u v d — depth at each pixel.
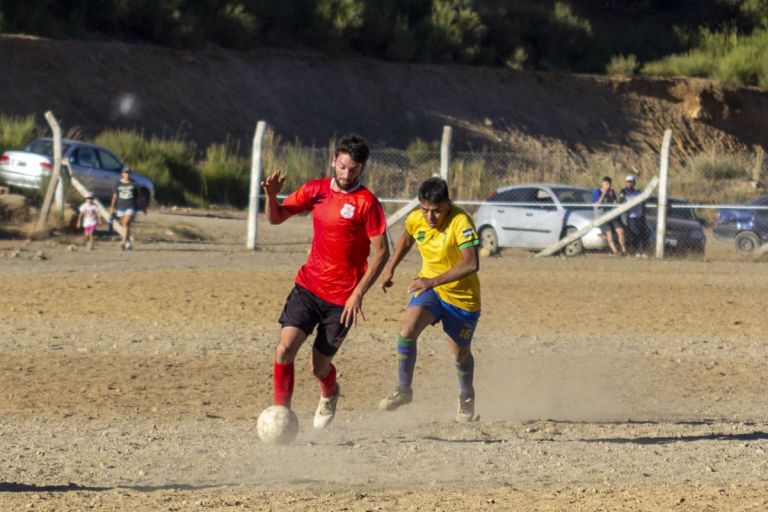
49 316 44.75
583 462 22.94
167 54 144.62
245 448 24.06
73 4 143.62
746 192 130.38
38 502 18.75
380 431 26.72
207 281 57.91
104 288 53.88
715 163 143.88
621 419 29.45
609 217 77.88
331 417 25.73
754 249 84.50
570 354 39.94
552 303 53.00
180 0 153.75
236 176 124.25
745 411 30.89
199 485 20.61
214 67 148.88
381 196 113.94
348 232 23.69
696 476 21.62
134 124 134.25
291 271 64.19
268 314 47.09
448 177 77.69
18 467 22.03
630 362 38.62
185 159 122.94
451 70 173.50
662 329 46.06
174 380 33.03
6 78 127.06
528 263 73.06
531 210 80.56
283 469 22.03
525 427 27.55
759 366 38.19
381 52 173.75
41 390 31.00
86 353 37.00
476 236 26.66
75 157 98.19
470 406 28.56
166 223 91.75
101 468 22.05
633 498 19.36
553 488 20.36
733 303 54.62
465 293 27.67
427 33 178.75
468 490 20.12
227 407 29.52
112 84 136.00
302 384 33.34
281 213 23.89
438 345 41.34
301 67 158.38
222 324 44.06
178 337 40.69
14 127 111.00
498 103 173.38
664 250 78.75
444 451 23.92
